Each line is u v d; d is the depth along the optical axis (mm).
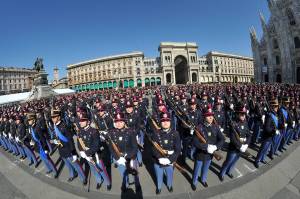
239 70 120312
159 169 5555
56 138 6469
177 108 9945
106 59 105188
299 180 6328
